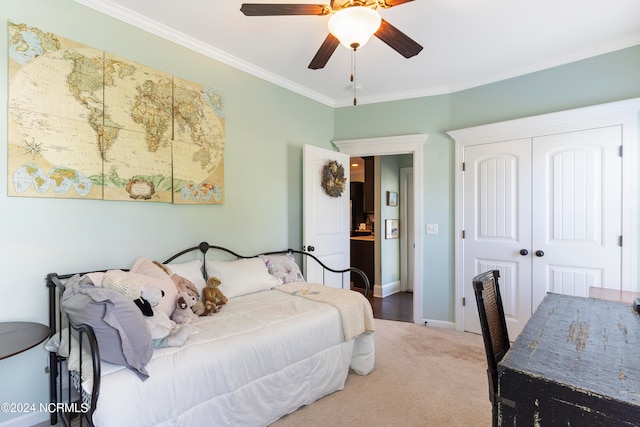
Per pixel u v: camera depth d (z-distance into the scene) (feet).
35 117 6.11
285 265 10.05
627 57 8.76
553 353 3.49
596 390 2.70
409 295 16.66
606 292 6.77
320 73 10.80
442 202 11.84
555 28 8.09
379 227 16.31
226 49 9.18
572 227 9.45
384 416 6.48
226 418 5.44
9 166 5.85
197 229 8.82
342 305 7.76
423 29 8.10
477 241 11.11
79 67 6.65
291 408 6.47
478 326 11.08
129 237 7.45
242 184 10.00
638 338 3.95
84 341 4.96
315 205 11.69
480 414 6.53
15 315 5.94
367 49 9.13
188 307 6.71
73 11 6.63
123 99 7.28
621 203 8.77
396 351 9.61
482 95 11.10
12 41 5.89
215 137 9.18
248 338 5.90
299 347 6.59
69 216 6.57
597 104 9.05
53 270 6.36
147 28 7.73
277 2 7.08
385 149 12.71
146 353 4.75
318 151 11.80
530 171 10.11
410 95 12.29
